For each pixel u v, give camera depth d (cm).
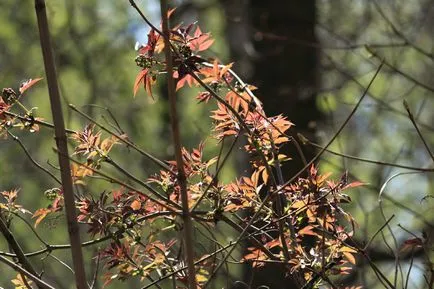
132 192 303
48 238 822
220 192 298
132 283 428
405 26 879
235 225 300
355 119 954
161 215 294
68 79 1040
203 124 1054
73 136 304
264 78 749
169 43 266
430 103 1045
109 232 294
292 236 298
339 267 304
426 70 1030
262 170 307
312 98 738
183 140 1051
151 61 290
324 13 976
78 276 267
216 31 1086
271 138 297
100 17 1116
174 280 297
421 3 911
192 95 1088
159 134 1116
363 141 959
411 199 993
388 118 984
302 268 293
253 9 771
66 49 1004
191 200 303
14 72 1083
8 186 932
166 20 269
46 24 273
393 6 841
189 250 265
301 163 601
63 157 269
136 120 1129
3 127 303
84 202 298
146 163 713
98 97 1088
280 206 297
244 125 283
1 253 298
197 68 294
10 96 304
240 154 657
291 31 759
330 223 305
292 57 752
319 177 298
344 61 845
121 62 1121
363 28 878
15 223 812
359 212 654
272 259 300
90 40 1103
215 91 298
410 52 984
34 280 268
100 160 298
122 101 1129
